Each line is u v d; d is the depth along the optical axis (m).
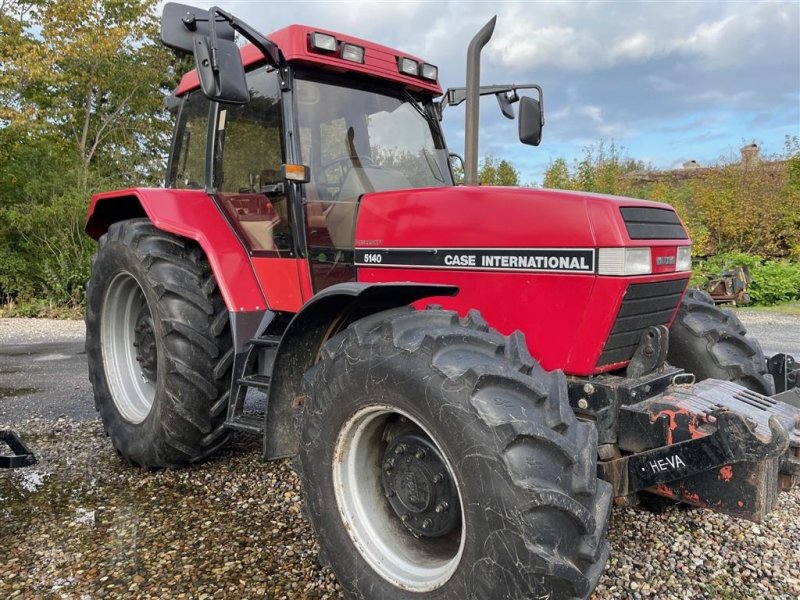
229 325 3.39
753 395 2.37
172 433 3.27
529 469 1.74
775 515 3.00
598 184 16.89
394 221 2.82
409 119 3.52
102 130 18.02
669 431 2.11
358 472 2.27
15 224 13.03
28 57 13.86
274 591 2.31
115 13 16.53
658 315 2.55
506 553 1.73
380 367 2.05
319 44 3.01
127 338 3.95
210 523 2.86
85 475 3.48
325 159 3.13
